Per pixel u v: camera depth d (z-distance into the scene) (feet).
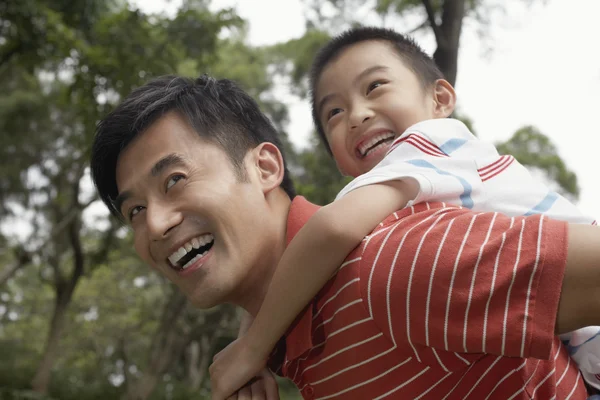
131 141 5.58
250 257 5.40
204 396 72.33
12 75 57.88
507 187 5.42
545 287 4.13
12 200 66.03
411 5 19.01
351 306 4.80
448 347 4.31
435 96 7.70
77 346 81.66
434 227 4.46
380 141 7.20
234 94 5.96
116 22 28.66
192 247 5.37
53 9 32.37
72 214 52.01
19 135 60.39
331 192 32.42
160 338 58.85
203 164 5.40
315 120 8.61
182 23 29.58
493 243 4.25
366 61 7.37
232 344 5.72
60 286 57.98
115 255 70.54
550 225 4.26
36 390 54.90
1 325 88.33
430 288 4.26
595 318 4.14
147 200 5.48
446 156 5.60
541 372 4.88
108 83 28.53
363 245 4.79
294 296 4.91
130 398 61.67
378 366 4.82
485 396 4.77
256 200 5.53
